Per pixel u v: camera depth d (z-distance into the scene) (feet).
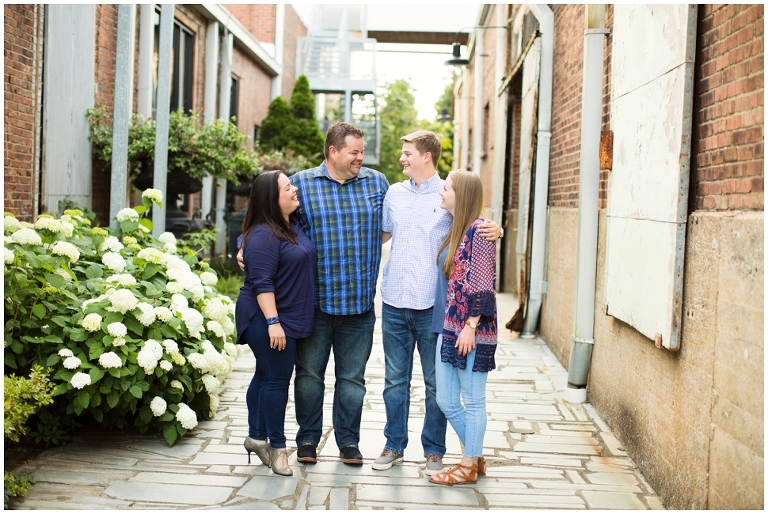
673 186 10.87
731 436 8.85
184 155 30.19
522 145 28.45
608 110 15.97
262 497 10.86
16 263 12.13
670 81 11.17
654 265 11.65
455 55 40.70
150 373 12.43
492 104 44.80
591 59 16.38
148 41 30.81
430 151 12.04
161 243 17.74
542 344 23.80
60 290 12.66
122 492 10.89
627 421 13.48
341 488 11.33
